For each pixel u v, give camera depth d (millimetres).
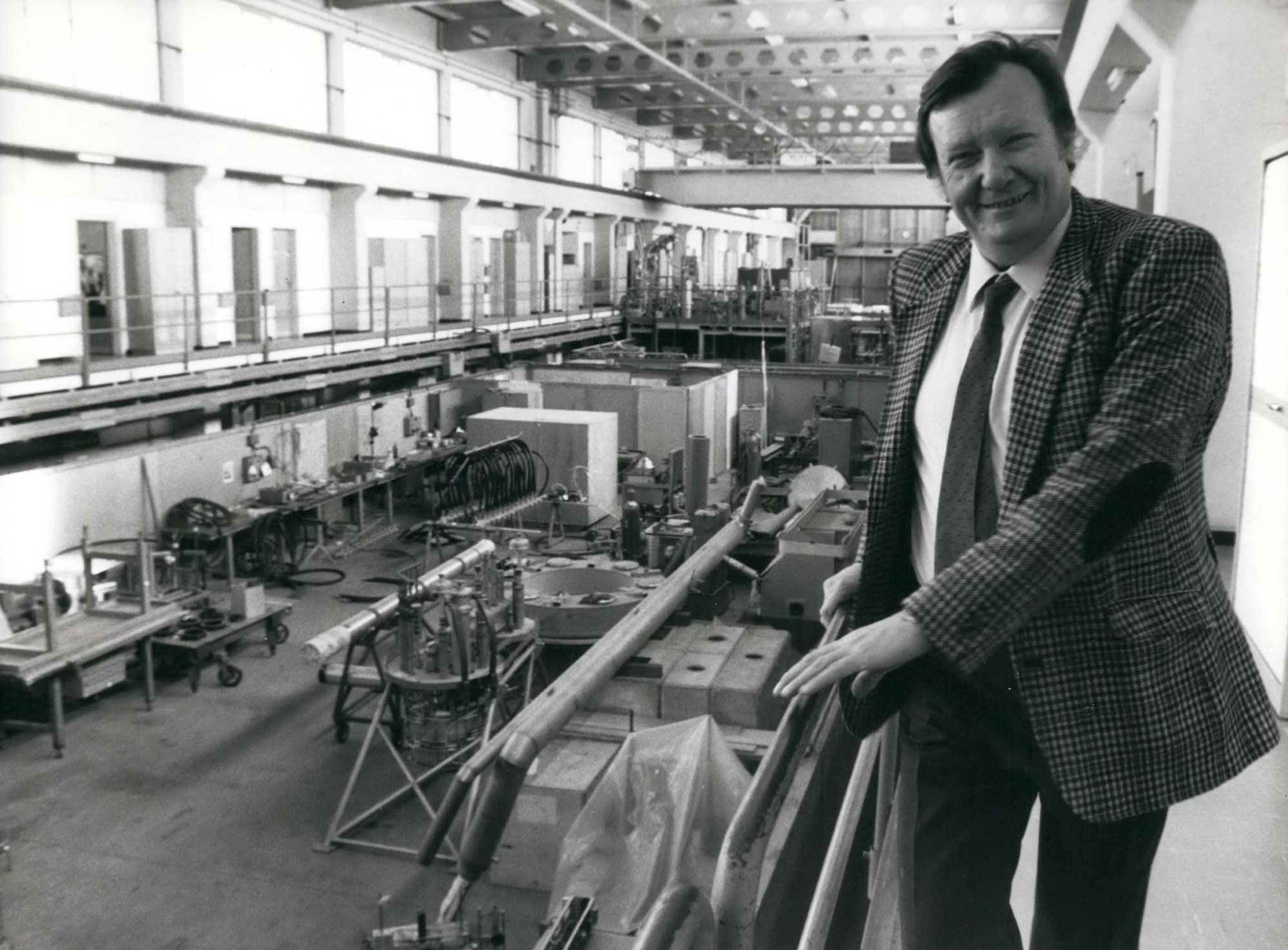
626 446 20344
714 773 6164
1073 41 15383
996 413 1468
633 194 35781
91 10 16109
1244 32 9422
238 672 11945
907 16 21859
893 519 1659
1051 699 1367
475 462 16422
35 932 7418
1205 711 1362
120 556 11578
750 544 14727
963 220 1455
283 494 15812
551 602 11141
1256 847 3496
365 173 22016
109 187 16328
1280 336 5207
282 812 9094
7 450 14312
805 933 1535
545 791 7480
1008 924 1697
